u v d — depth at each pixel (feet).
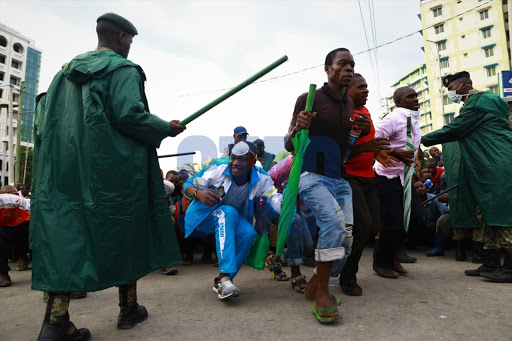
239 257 9.52
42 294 11.43
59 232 6.24
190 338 6.61
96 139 6.62
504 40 126.21
